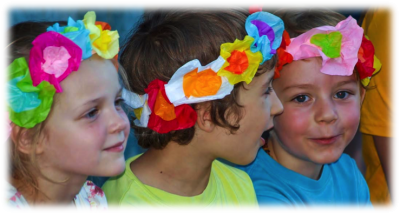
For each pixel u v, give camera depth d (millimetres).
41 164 2371
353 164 4047
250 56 2809
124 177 3018
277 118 3527
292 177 3646
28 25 2436
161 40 2980
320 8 3660
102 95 2371
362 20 4441
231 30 2926
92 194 2896
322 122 3420
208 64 2771
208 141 2990
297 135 3480
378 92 4078
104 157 2414
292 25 3520
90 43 2348
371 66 3514
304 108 3441
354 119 3510
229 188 3365
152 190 2973
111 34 2486
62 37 2258
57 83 2213
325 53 3297
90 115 2361
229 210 3260
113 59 2572
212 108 2896
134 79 3035
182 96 2764
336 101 3490
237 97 2912
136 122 3068
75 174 2453
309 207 3637
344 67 3338
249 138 3018
